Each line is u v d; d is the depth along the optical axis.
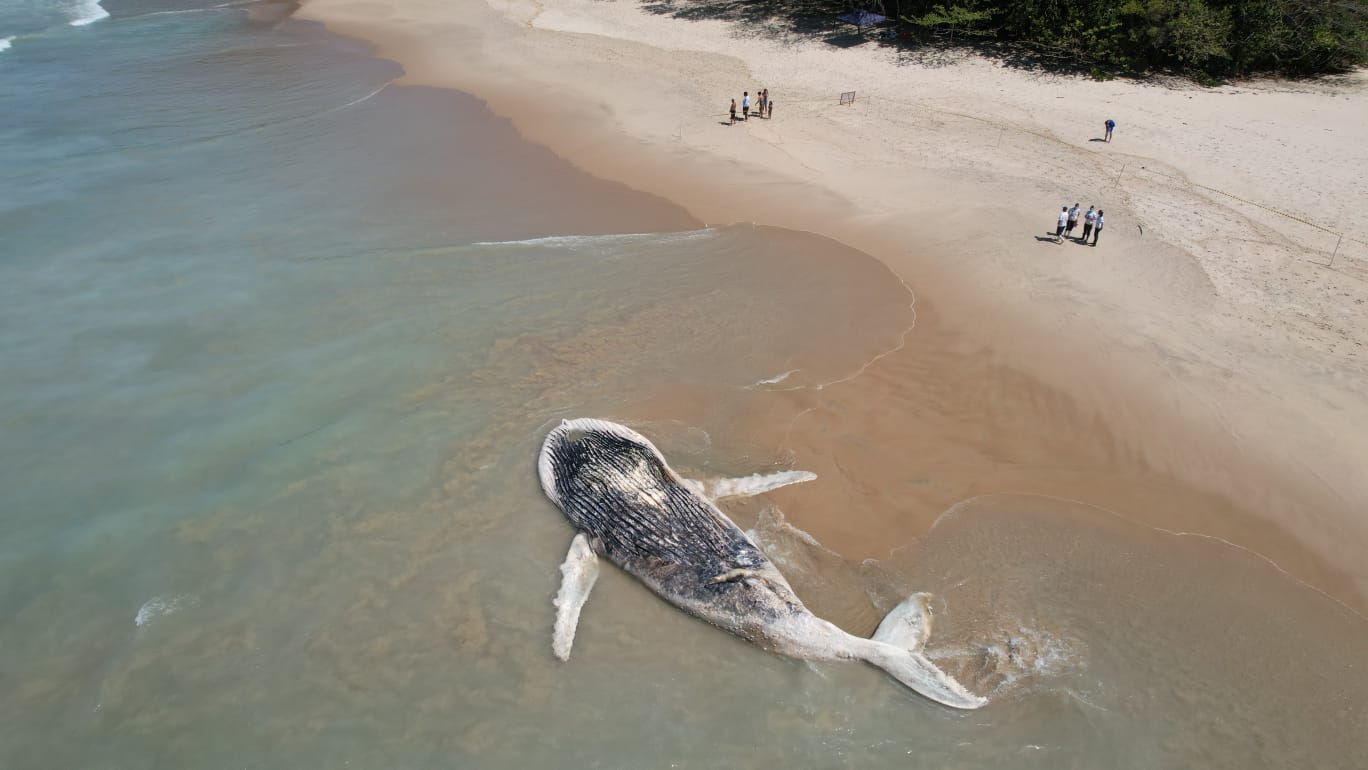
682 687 11.70
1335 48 40.69
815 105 36.59
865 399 17.97
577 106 36.41
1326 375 19.08
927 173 29.50
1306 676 12.25
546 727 11.27
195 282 21.77
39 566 13.76
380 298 21.16
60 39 46.44
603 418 16.89
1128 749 11.09
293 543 14.16
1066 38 41.19
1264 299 22.08
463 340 19.50
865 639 11.92
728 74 40.94
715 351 19.30
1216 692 11.93
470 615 12.82
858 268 23.22
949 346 20.06
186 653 12.35
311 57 43.91
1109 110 36.12
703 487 14.86
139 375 18.27
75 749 11.09
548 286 21.86
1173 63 41.41
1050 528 14.71
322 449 16.20
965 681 11.88
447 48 46.06
